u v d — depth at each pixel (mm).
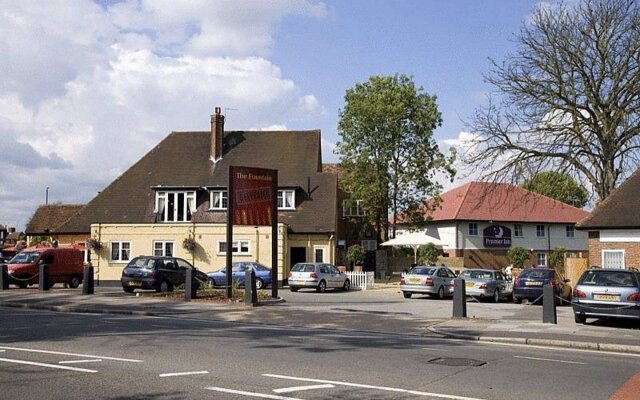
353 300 29156
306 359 11680
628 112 33844
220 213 44781
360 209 50531
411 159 47625
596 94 34781
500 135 36625
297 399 8367
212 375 9883
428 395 8781
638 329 18078
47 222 54688
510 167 36094
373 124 47438
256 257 41281
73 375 9656
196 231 41938
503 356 12812
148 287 28438
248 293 23641
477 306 26844
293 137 49906
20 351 11906
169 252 42094
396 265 50469
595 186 35281
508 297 31156
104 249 42250
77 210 55625
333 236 43812
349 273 39156
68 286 34031
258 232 41438
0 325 16406
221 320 19406
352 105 47750
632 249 28844
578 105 35156
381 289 38906
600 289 18703
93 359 11141
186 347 12859
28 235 53094
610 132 34344
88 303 23141
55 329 15594
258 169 26094
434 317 20984
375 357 12133
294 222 44344
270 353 12320
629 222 28844
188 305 23250
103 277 42000
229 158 48562
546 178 37219
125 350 12297
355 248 44438
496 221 54281
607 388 9633
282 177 46969
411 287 31203
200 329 16406
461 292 20547
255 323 18797
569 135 35375
